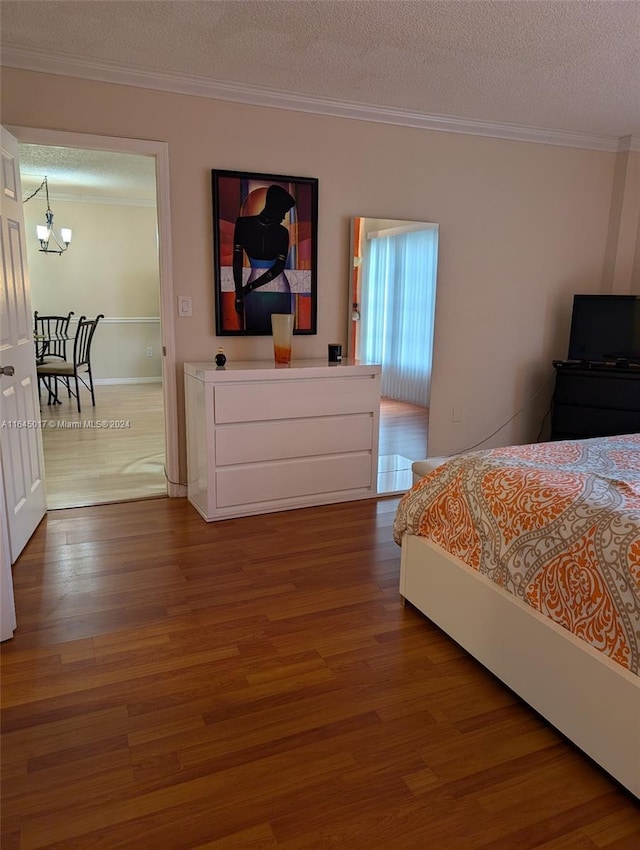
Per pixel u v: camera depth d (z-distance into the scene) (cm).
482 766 160
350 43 275
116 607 239
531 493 186
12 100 294
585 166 442
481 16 246
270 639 219
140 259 791
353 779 155
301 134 356
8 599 214
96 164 554
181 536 310
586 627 159
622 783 150
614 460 224
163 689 190
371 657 209
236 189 344
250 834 139
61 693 187
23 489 293
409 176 389
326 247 376
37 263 742
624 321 419
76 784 152
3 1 239
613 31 257
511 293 439
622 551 152
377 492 378
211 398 313
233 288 355
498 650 190
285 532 317
